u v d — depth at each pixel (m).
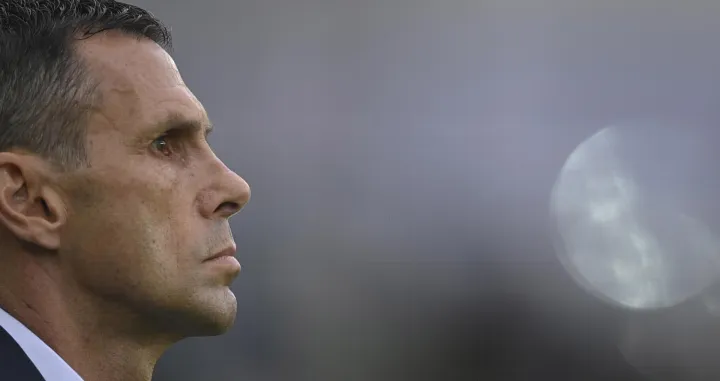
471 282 22.53
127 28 3.70
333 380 20.70
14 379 3.24
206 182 3.68
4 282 3.51
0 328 3.36
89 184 3.42
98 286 3.46
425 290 22.20
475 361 21.44
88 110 3.45
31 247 3.49
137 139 3.50
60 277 3.50
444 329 21.52
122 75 3.54
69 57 3.48
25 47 3.47
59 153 3.42
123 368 3.60
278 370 20.28
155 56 3.69
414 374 20.89
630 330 21.95
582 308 22.14
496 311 22.23
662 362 21.59
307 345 20.78
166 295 3.49
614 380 21.45
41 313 3.48
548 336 21.75
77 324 3.51
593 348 21.72
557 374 21.62
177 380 19.59
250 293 21.47
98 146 3.45
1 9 3.55
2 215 3.41
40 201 3.45
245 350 20.47
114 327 3.55
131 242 3.44
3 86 3.44
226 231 3.71
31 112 3.42
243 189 3.75
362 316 21.59
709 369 21.62
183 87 3.74
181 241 3.54
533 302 22.28
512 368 21.39
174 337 3.69
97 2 3.72
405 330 21.41
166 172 3.55
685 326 22.03
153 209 3.49
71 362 3.49
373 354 21.09
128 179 3.46
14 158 3.40
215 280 3.62
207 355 20.03
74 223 3.44
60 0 3.62
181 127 3.64
